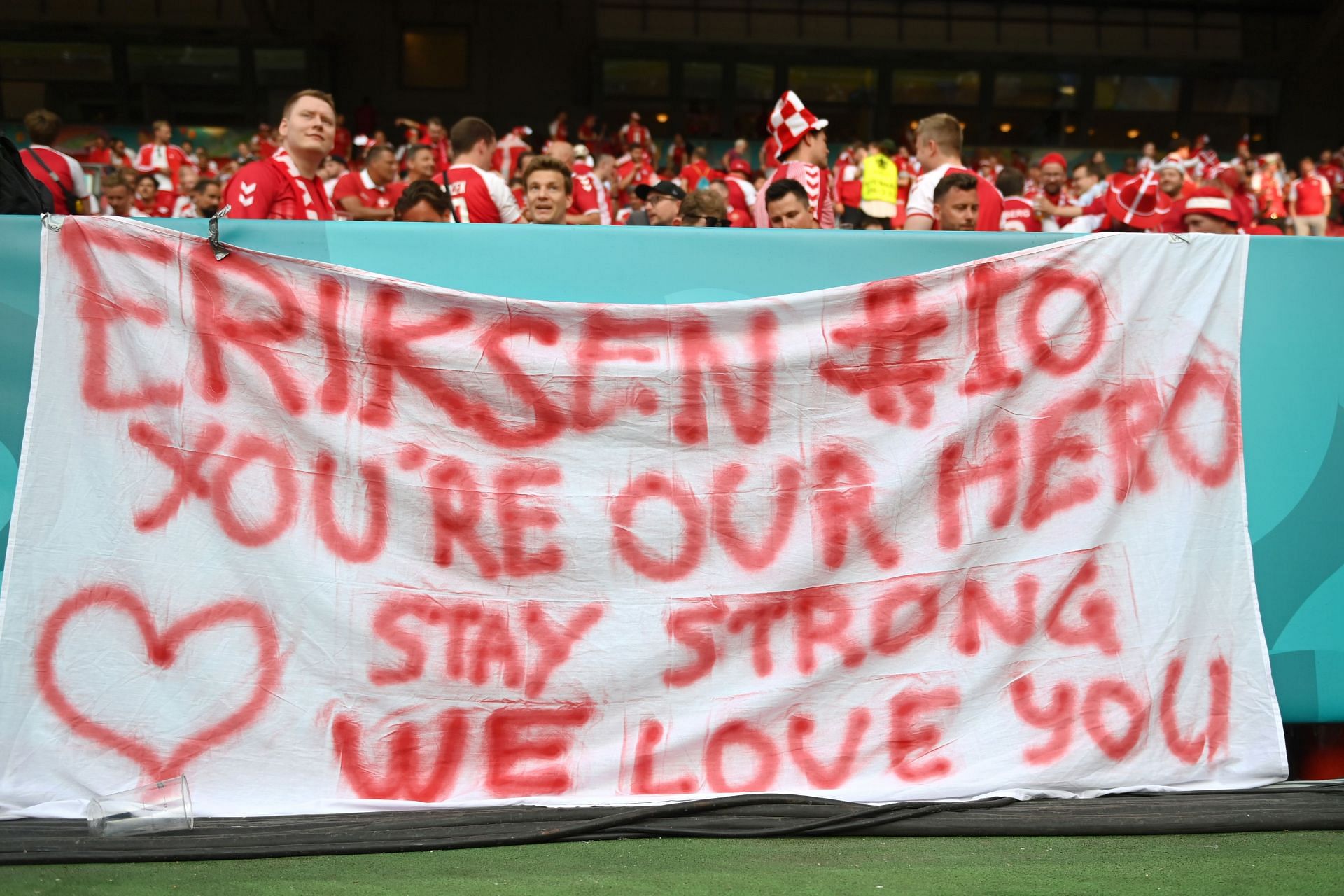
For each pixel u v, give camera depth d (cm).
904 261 372
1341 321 383
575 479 356
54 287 346
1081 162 2348
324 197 489
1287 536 379
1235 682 365
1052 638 360
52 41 2275
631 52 2380
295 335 351
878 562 359
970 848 318
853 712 355
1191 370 372
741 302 363
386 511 351
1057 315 368
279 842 310
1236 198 949
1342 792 358
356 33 2380
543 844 317
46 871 293
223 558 344
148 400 345
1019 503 363
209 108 2334
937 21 2427
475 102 2420
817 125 568
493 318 358
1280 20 2469
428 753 346
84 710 337
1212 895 281
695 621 354
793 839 324
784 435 362
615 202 1282
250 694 342
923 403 364
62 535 339
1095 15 2455
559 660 351
